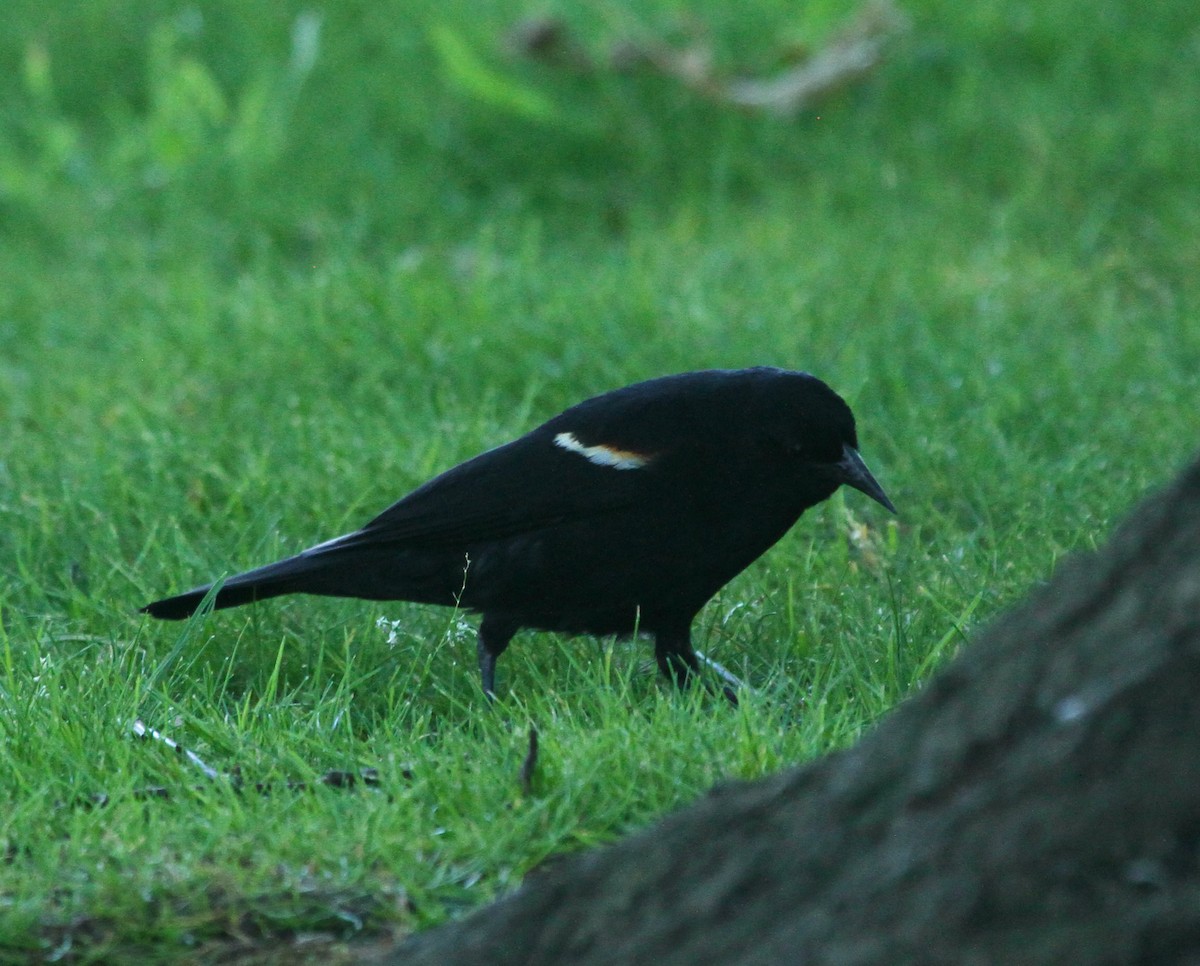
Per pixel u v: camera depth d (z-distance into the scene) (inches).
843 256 604.4
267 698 293.9
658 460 307.4
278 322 556.1
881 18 754.2
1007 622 165.2
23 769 259.1
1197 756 144.5
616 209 713.6
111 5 896.3
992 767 157.0
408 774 258.1
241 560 376.5
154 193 741.9
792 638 328.5
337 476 424.8
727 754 248.7
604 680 300.0
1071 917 143.7
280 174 738.2
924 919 150.3
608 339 519.2
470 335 525.0
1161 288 583.5
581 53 776.3
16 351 588.7
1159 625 150.9
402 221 701.9
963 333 527.2
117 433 473.4
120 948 206.7
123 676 310.7
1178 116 698.8
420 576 320.8
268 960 204.1
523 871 218.7
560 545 310.7
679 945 167.6
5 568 387.2
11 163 745.6
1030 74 761.0
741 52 791.7
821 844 164.9
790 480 313.0
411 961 187.2
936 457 429.1
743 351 505.4
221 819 233.3
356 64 818.2
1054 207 651.5
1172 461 418.0
